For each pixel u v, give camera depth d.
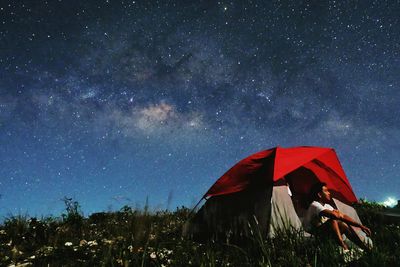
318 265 3.98
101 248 5.47
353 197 7.27
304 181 7.57
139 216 4.51
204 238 6.45
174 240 6.22
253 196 6.18
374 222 7.17
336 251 4.40
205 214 6.59
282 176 6.15
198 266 4.48
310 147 6.96
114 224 8.02
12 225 7.27
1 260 5.10
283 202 6.09
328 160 7.16
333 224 5.21
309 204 6.02
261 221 5.91
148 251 5.00
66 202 8.48
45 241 6.36
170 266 4.45
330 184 7.34
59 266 4.79
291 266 4.15
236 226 6.15
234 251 5.06
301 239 4.86
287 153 6.66
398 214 8.24
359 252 4.39
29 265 4.82
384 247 4.56
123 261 4.36
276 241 4.88
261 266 4.09
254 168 6.56
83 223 8.36
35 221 7.31
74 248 5.66
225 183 6.62
